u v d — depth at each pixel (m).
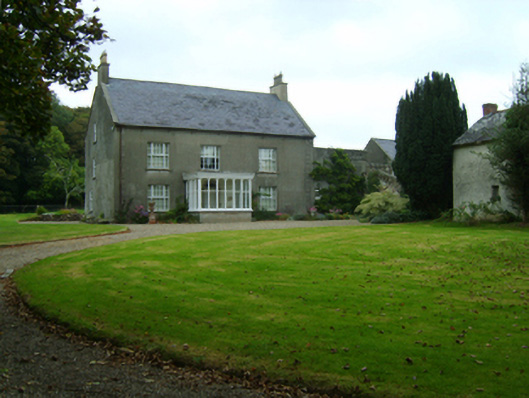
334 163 30.72
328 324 6.44
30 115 8.73
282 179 28.20
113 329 6.63
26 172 46.31
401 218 21.31
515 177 16.44
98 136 27.27
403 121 21.39
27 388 4.96
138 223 24.02
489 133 18.95
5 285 9.32
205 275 8.93
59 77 9.20
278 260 10.10
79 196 49.06
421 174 20.92
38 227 18.34
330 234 14.01
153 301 7.50
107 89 26.23
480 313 6.82
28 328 6.95
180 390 5.06
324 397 4.94
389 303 7.24
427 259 10.18
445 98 20.88
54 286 8.59
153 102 26.47
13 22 7.68
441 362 5.36
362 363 5.42
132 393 4.96
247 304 7.27
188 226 20.22
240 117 28.03
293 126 29.06
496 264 9.68
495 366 5.23
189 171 25.78
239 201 25.62
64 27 8.05
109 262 10.07
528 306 7.07
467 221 17.55
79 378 5.30
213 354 5.81
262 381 5.26
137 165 24.62
